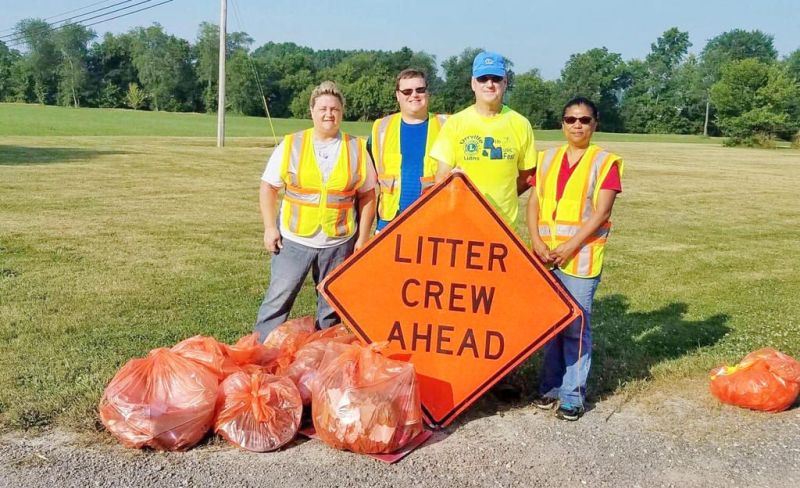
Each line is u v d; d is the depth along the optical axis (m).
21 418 4.16
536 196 4.81
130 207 13.30
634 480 3.80
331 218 4.87
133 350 5.39
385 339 4.42
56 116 65.56
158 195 15.20
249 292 7.37
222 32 32.47
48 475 3.61
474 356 4.42
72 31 108.62
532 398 4.82
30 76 113.81
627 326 6.77
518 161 4.73
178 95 108.56
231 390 4.02
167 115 82.31
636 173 27.28
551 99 108.00
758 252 11.35
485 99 4.54
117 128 51.28
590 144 4.70
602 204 4.50
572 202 4.58
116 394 3.91
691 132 109.81
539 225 4.78
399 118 5.12
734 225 14.36
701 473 3.89
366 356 4.09
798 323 6.99
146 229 10.98
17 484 3.53
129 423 3.83
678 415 4.61
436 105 94.62
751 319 7.14
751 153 51.00
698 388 5.08
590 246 4.55
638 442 4.23
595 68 109.19
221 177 19.25
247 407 3.98
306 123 74.44
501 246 4.39
